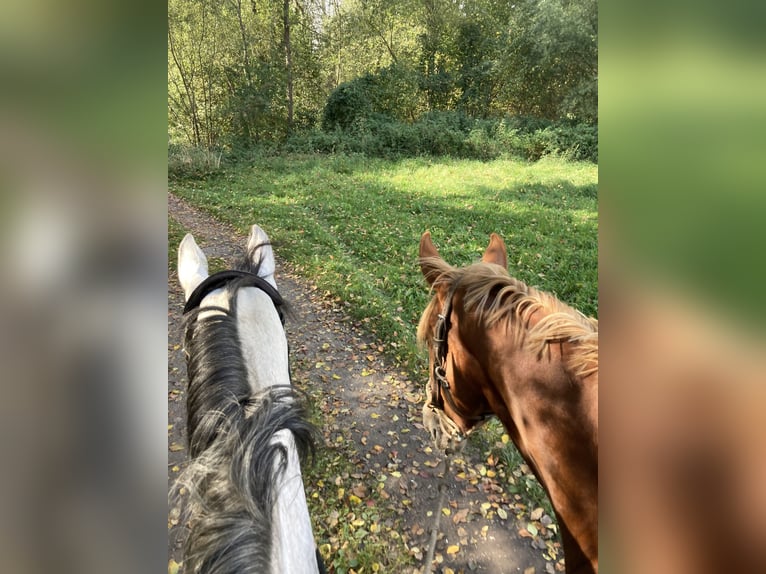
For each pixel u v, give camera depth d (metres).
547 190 12.62
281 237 8.66
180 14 19.72
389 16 23.98
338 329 5.73
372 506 3.34
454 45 24.42
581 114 20.09
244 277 2.15
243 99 20.11
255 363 1.77
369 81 22.16
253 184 13.73
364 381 4.74
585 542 1.57
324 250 8.12
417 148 18.97
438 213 10.20
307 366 4.97
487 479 3.57
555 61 20.94
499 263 2.25
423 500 3.41
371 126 20.08
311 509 3.31
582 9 19.81
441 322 2.07
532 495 3.40
